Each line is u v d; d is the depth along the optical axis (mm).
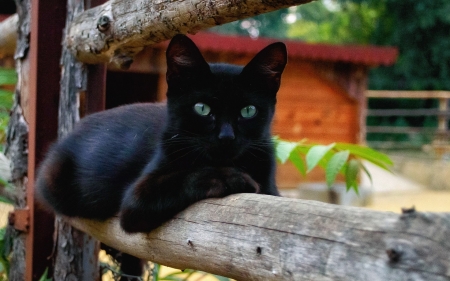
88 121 793
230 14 588
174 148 670
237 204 540
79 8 819
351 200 2508
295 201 502
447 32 4871
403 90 4996
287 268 471
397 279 405
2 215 1055
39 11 833
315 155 776
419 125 5109
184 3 622
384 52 2570
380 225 432
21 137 877
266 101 704
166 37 691
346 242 442
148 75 1973
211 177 603
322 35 6352
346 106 2678
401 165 3740
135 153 727
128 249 671
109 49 750
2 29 1087
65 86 829
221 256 530
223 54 2271
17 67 907
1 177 883
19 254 868
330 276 444
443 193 3184
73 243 816
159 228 609
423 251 396
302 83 2602
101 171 733
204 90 672
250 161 701
